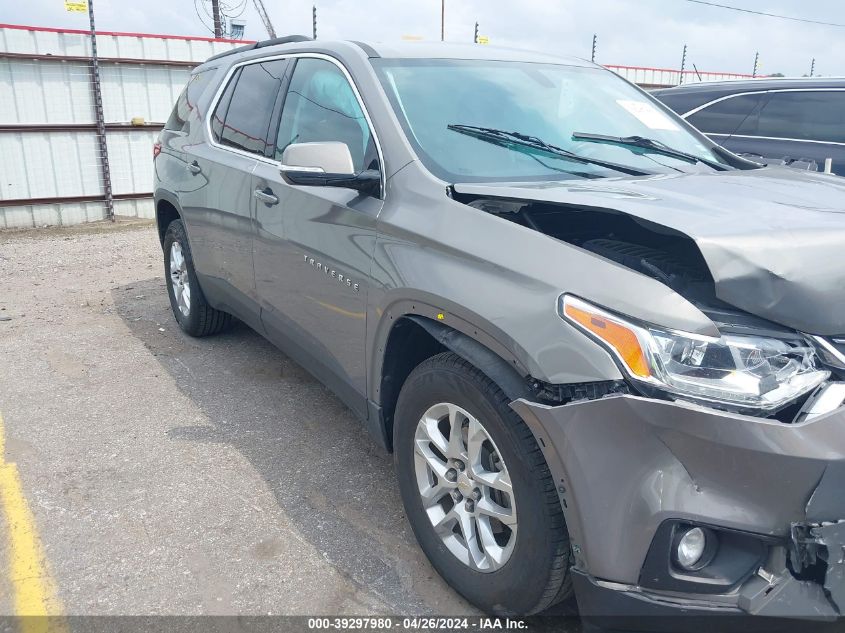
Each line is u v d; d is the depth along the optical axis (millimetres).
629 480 1854
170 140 5078
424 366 2455
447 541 2496
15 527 2916
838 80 6004
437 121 2932
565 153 2902
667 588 1889
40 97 11242
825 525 1770
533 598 2160
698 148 3457
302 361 3547
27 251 8898
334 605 2486
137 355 4902
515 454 2096
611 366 1860
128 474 3338
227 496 3160
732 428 1764
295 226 3260
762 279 1844
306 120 3451
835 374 1851
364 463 3469
